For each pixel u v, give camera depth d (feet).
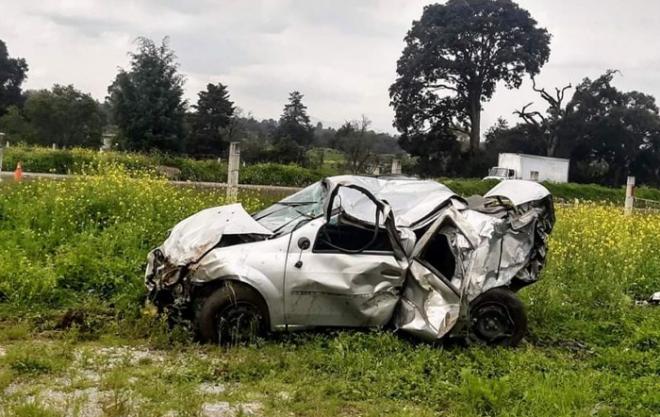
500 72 222.28
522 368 22.09
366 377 20.33
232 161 43.91
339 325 23.76
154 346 22.58
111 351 21.75
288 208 26.37
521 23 222.28
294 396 18.63
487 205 27.27
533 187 26.48
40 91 203.92
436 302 23.67
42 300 26.18
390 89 226.17
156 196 41.98
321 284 23.15
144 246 33.53
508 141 238.89
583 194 161.17
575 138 235.20
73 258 29.22
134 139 158.92
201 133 181.88
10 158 92.84
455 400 19.11
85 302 26.48
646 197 173.58
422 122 222.89
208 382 19.69
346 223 24.04
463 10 219.61
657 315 30.01
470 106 223.71
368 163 137.90
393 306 23.91
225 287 22.76
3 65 264.31
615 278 35.24
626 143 232.73
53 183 43.37
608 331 28.09
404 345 23.03
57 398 17.51
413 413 17.87
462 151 226.99
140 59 160.86
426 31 219.82
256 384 19.60
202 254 23.24
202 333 22.76
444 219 24.32
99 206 38.91
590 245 40.24
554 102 238.89
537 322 28.58
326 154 164.55
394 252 24.17
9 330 22.93
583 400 19.19
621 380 21.49
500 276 24.64
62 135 193.47
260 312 23.03
